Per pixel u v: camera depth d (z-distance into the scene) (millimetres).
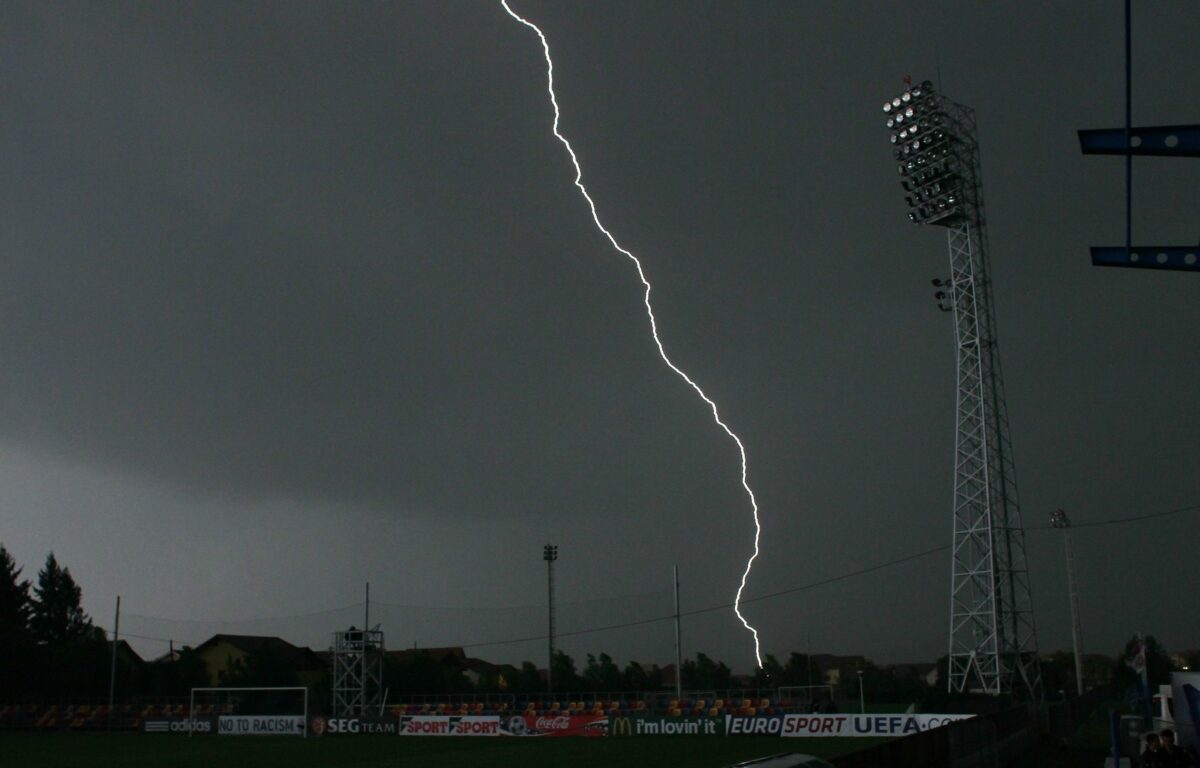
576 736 55094
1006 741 27500
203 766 41000
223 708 74688
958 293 55719
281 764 41281
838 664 121250
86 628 109438
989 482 52750
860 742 43750
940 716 44219
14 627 86625
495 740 54438
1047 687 69688
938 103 56219
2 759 46062
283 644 105188
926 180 55938
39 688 82750
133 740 60656
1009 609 51656
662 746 44938
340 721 63281
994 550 52031
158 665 95750
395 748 49500
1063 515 71875
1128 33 11766
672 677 119188
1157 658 79750
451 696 78750
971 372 54562
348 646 67625
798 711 52375
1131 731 27219
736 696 59312
